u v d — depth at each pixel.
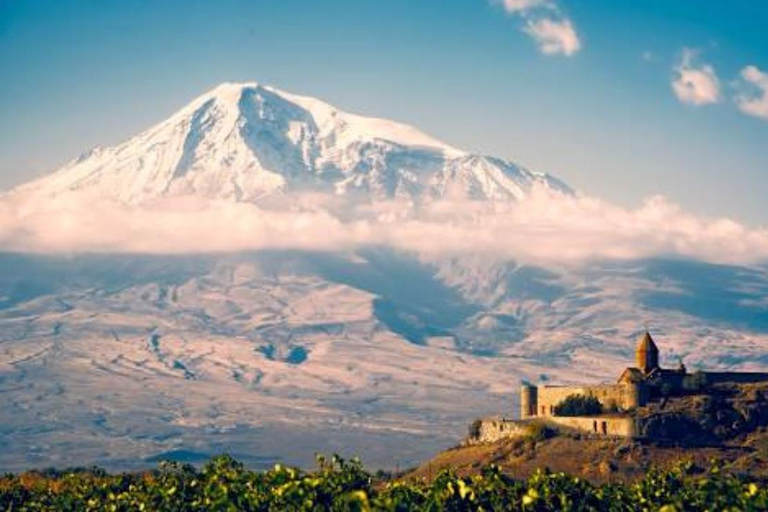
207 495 153.38
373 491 157.00
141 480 190.62
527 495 148.00
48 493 182.12
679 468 178.88
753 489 138.12
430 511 144.38
